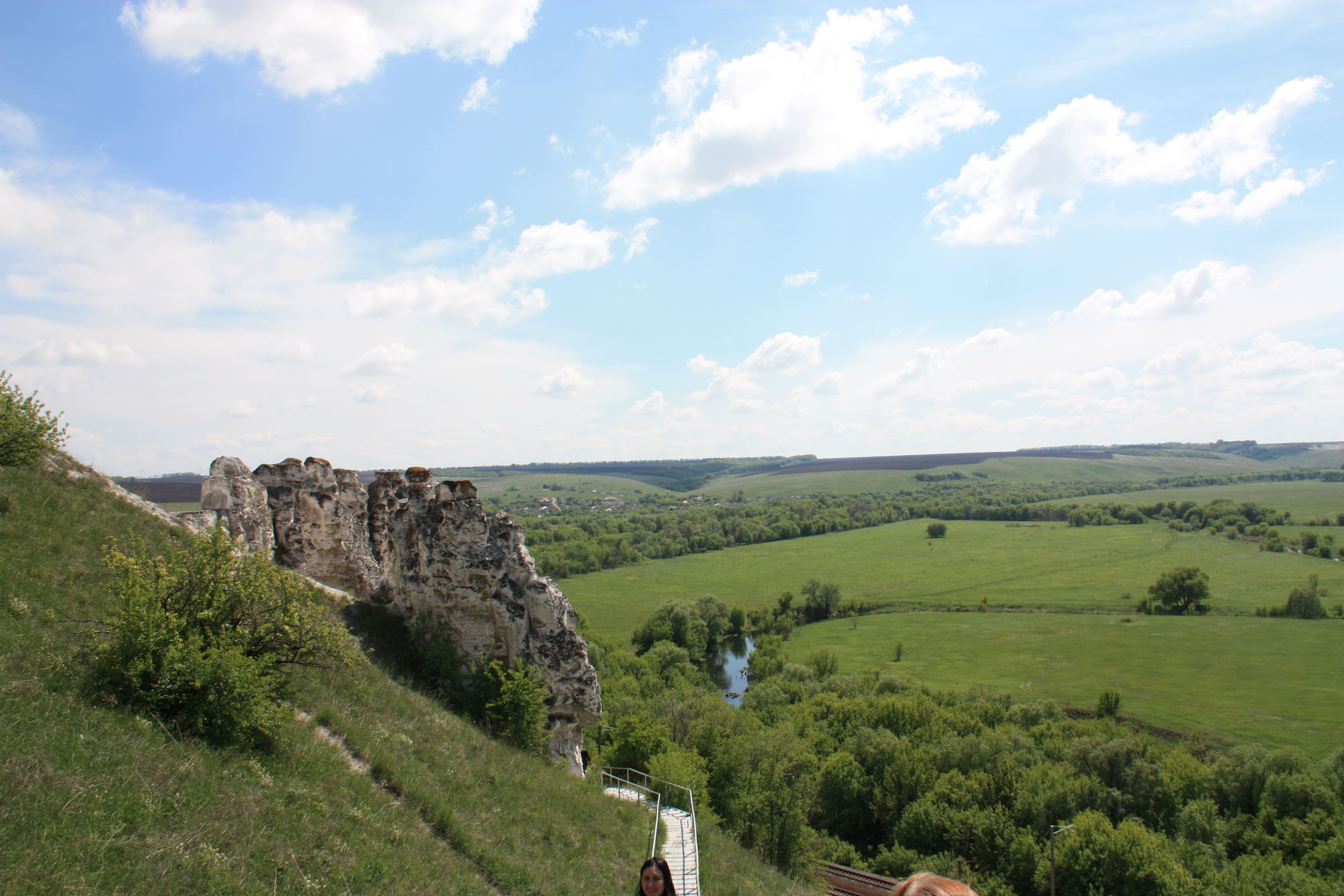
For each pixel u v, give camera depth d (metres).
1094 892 41.00
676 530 184.00
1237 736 67.44
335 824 11.13
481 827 14.39
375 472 26.94
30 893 7.04
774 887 25.53
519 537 23.58
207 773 10.35
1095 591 123.69
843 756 56.94
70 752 9.16
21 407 15.10
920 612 118.94
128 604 11.30
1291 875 39.59
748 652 108.81
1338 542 145.88
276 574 13.08
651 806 25.58
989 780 51.59
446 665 21.59
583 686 23.33
